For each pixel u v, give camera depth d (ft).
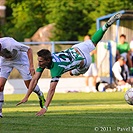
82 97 118.62
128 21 154.20
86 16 188.14
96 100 109.29
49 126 62.80
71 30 186.80
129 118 70.64
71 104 98.53
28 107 91.56
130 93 74.28
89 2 188.65
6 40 73.10
